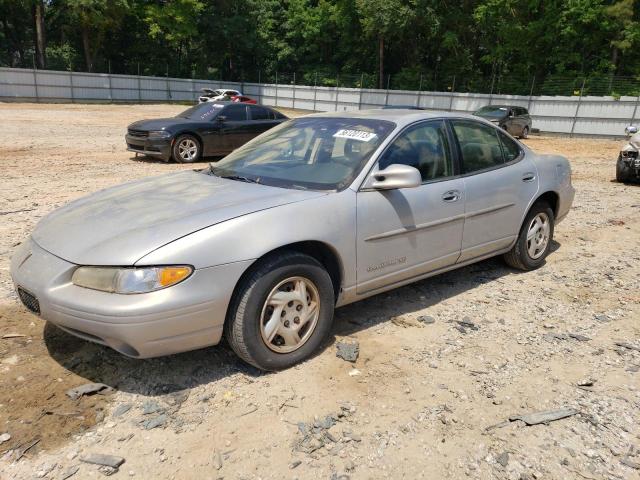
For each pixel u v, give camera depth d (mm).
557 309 4340
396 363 3398
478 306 4352
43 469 2416
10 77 36625
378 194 3650
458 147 4344
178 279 2801
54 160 11945
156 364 3307
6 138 15844
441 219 4059
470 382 3209
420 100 37281
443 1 41688
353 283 3582
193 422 2770
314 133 4180
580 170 13594
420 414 2885
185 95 46812
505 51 39406
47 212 6961
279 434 2695
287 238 3117
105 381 3115
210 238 2910
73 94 39781
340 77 47219
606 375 3330
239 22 53438
